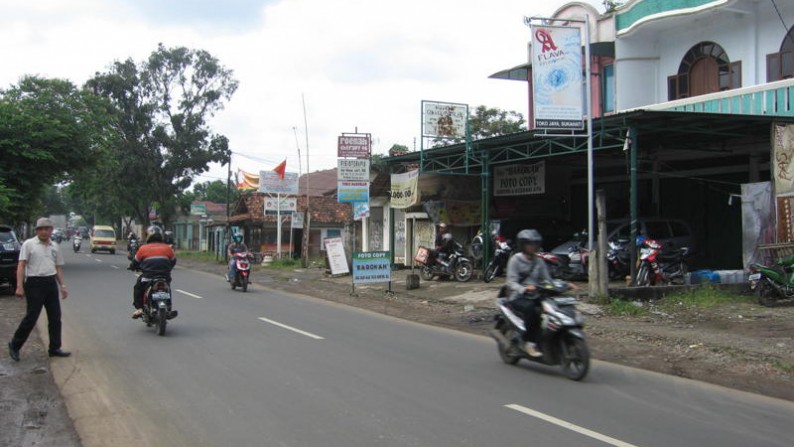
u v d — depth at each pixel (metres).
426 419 5.74
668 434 5.45
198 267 31.09
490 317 12.76
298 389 6.75
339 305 15.16
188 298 16.06
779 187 13.64
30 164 25.33
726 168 18.77
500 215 21.84
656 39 19.53
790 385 7.46
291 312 13.41
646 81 19.61
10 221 25.70
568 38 13.85
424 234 23.56
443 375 7.58
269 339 9.86
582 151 15.94
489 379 7.43
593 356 9.20
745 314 11.64
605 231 12.99
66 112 26.97
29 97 27.36
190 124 46.50
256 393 6.57
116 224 93.25
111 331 10.45
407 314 13.68
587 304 12.86
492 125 33.62
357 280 16.98
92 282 20.08
